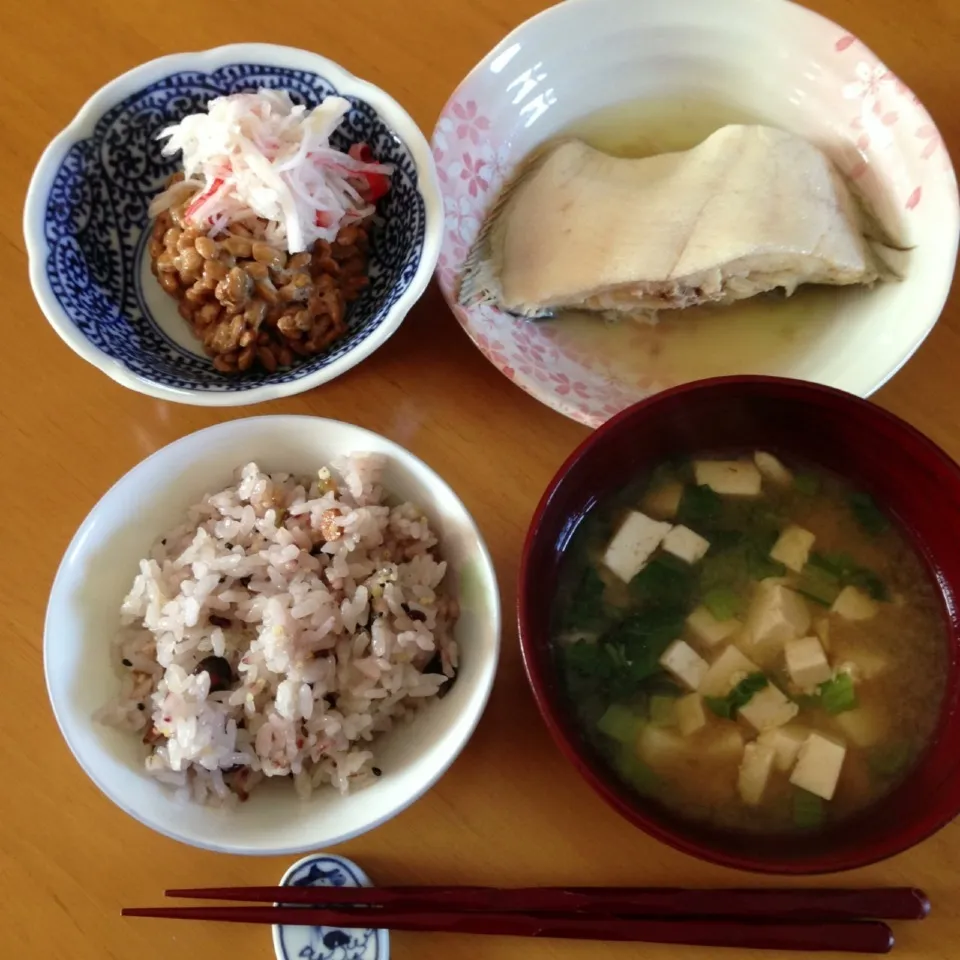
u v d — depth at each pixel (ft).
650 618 1.13
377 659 1.10
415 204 1.25
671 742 1.09
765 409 1.11
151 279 1.34
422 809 1.15
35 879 1.14
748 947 1.09
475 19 1.40
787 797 1.07
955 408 1.25
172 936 1.13
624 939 1.09
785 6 1.31
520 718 1.18
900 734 1.09
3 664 1.20
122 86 1.28
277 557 1.12
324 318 1.27
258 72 1.31
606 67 1.37
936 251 1.23
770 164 1.28
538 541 1.06
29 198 1.23
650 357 1.31
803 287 1.32
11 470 1.26
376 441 1.13
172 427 1.28
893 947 1.10
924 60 1.38
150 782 1.07
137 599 1.13
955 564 1.10
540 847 1.14
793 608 1.12
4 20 1.41
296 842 1.03
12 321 1.31
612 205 1.30
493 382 1.29
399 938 1.12
